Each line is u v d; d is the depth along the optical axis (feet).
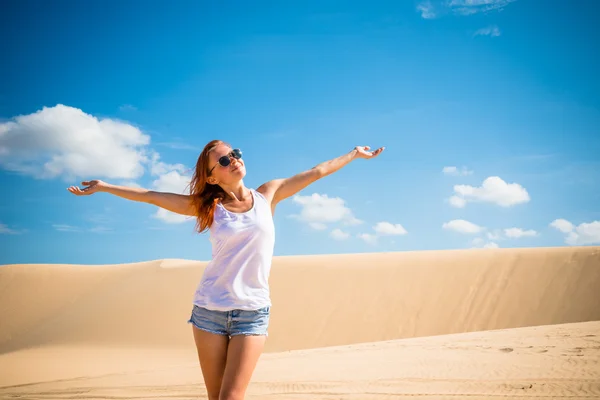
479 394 23.45
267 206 11.33
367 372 32.07
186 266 142.10
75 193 11.27
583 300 100.12
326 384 29.09
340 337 103.55
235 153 11.03
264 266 10.90
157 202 11.44
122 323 120.37
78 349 108.06
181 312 121.08
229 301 10.57
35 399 34.71
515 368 28.45
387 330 103.30
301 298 116.67
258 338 10.61
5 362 91.09
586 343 34.78
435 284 112.57
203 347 10.73
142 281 136.36
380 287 115.24
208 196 11.28
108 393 33.73
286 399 25.73
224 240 10.71
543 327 48.24
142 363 87.86
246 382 10.39
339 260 130.82
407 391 25.41
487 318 101.35
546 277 107.45
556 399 21.48
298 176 12.29
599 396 21.47
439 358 34.76
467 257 120.37
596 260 108.68
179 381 36.88
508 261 114.73
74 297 138.72
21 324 130.21
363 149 13.08
